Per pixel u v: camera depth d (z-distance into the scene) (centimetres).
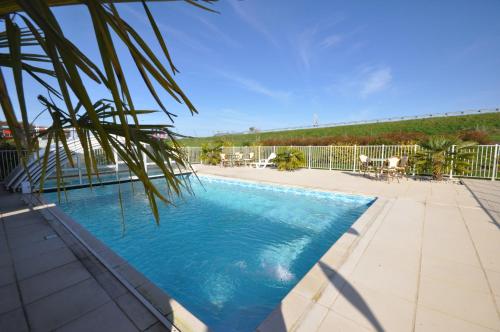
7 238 364
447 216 441
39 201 572
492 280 239
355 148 1093
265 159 1373
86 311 204
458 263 272
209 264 380
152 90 78
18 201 597
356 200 645
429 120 2238
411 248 310
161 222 573
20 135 65
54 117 86
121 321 192
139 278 249
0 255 309
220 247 438
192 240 470
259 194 793
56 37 55
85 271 268
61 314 201
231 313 273
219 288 318
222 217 597
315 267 262
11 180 706
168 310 203
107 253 307
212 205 701
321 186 752
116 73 64
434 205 516
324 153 1226
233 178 940
